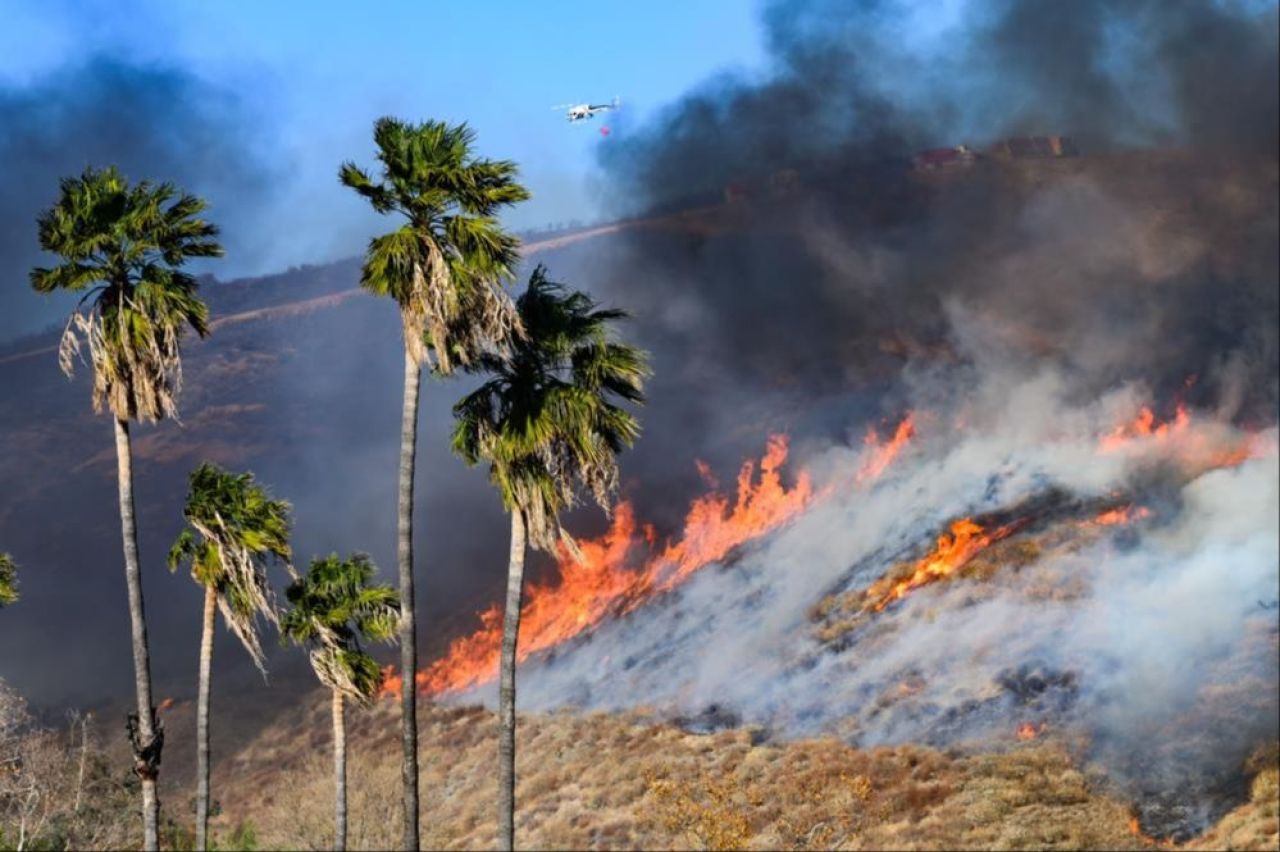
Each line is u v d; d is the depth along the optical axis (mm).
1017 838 71688
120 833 60750
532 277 30203
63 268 32125
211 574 41312
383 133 27797
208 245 33312
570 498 30234
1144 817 74312
